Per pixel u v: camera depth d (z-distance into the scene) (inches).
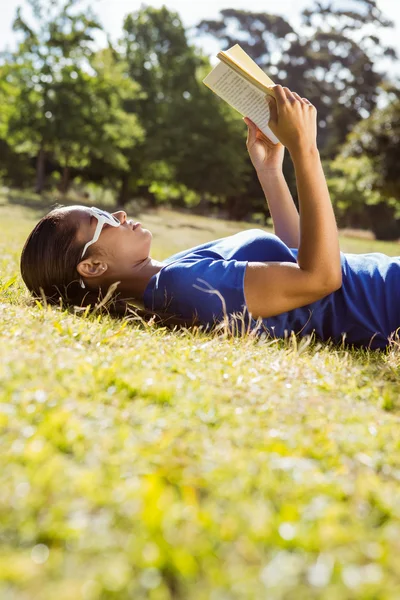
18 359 65.4
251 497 44.1
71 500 40.8
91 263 106.1
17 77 1302.9
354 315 108.0
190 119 1523.1
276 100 99.5
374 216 1947.6
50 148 1363.2
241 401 64.8
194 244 523.8
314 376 79.5
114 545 36.9
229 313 101.6
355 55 2381.9
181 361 77.4
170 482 45.6
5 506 39.5
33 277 108.3
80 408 55.8
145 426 54.3
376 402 72.3
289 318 106.3
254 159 131.3
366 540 39.6
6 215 634.8
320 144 2362.2
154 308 105.1
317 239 98.7
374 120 1218.6
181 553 35.6
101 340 82.0
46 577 34.0
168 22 1669.5
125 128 1350.9
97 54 1342.3
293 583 34.9
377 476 50.8
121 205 1546.5
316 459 52.9
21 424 50.9
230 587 34.2
